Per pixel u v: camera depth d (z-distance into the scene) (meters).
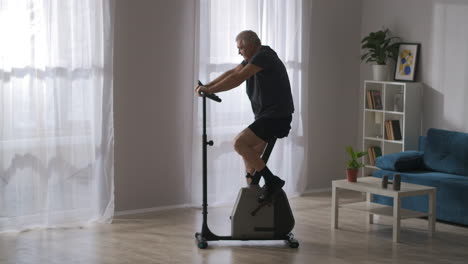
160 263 4.38
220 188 6.36
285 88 4.72
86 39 5.38
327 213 6.05
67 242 4.89
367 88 6.91
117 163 5.84
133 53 5.85
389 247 4.87
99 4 5.41
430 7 6.59
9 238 4.98
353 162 5.41
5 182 5.11
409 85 6.54
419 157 6.17
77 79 5.38
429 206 5.22
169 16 6.03
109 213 5.56
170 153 6.17
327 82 7.25
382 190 5.07
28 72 5.15
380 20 7.16
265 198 4.69
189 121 6.25
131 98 5.87
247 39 4.73
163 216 5.85
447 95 6.45
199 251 4.70
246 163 4.98
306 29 6.82
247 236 4.84
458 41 6.34
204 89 4.62
